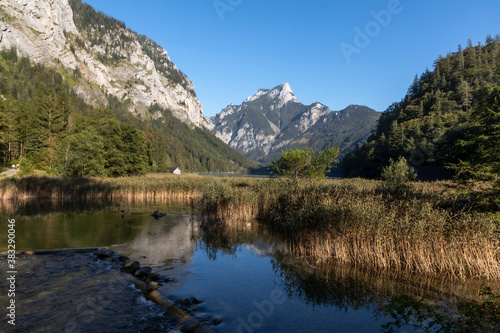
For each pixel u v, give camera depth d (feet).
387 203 38.63
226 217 57.00
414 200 36.35
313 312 20.48
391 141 247.70
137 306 21.70
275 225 52.60
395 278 27.22
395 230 31.30
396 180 49.90
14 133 202.90
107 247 38.88
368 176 257.75
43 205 82.38
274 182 71.41
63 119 207.41
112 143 175.42
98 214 66.64
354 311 20.62
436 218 30.55
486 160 30.35
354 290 24.50
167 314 20.48
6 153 209.97
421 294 23.32
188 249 38.01
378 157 253.85
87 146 145.69
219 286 25.48
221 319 19.38
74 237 44.14
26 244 39.70
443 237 28.76
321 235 34.50
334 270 29.73
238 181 104.58
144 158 208.23
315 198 46.11
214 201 60.59
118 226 52.85
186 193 105.60
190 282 26.45
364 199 40.68
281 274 28.55
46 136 181.98
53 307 21.06
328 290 24.54
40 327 18.12
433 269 28.25
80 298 22.76
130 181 113.09
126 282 26.45
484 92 32.12
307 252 35.83
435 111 318.45
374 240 31.12
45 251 35.70
